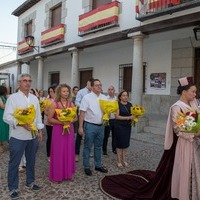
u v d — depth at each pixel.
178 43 10.36
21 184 4.59
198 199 3.49
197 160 3.55
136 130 9.30
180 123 3.41
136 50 9.35
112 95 6.76
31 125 3.99
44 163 5.88
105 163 5.91
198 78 9.98
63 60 16.97
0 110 6.86
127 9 9.98
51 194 4.20
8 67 22.80
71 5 13.35
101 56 13.91
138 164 5.84
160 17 8.57
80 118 5.12
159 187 3.88
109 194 4.18
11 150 4.04
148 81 11.49
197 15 7.66
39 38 16.58
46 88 18.56
